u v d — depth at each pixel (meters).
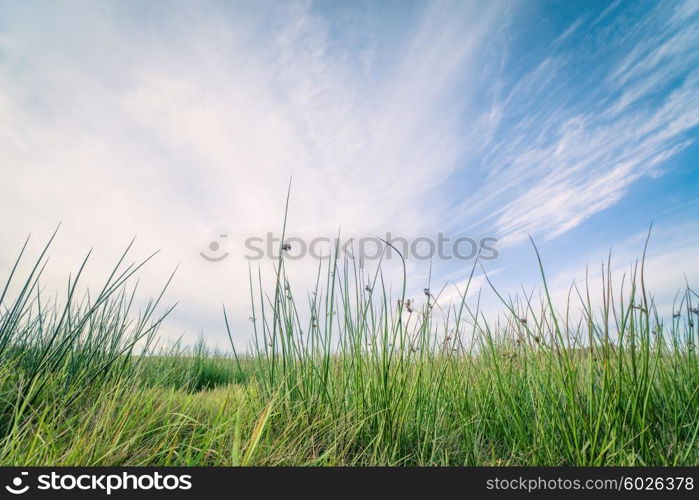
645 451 1.68
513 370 2.36
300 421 2.08
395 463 1.79
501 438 2.16
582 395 1.96
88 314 2.11
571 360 1.91
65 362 2.11
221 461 1.59
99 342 2.43
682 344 2.27
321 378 2.22
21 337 2.38
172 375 3.17
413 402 2.18
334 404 2.18
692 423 1.80
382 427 1.93
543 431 1.84
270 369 2.32
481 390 2.34
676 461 1.61
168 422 1.81
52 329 2.51
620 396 1.66
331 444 1.88
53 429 1.64
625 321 1.71
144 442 1.73
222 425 1.82
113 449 1.47
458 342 2.47
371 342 2.29
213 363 4.93
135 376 2.24
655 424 1.80
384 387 2.02
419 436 2.04
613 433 1.65
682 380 2.12
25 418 1.68
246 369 3.60
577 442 1.70
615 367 1.86
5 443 1.51
